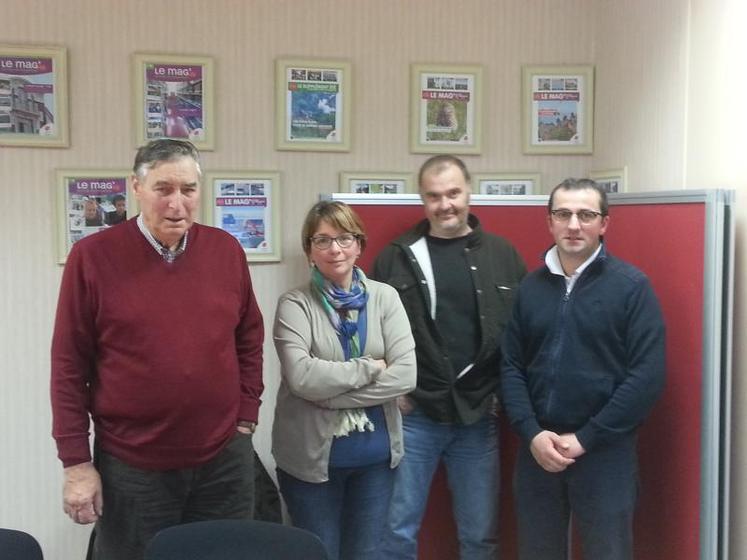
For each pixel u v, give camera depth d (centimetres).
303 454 223
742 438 228
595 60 317
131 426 195
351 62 301
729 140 233
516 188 315
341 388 217
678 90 259
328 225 222
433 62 307
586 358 224
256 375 218
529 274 242
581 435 221
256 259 297
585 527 231
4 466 285
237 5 291
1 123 276
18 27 276
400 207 282
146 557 167
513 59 313
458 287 253
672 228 238
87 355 197
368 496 230
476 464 261
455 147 310
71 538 292
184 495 202
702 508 226
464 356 253
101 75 283
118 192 286
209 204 292
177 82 287
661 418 246
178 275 196
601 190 225
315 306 228
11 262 281
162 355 191
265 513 279
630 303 221
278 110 296
